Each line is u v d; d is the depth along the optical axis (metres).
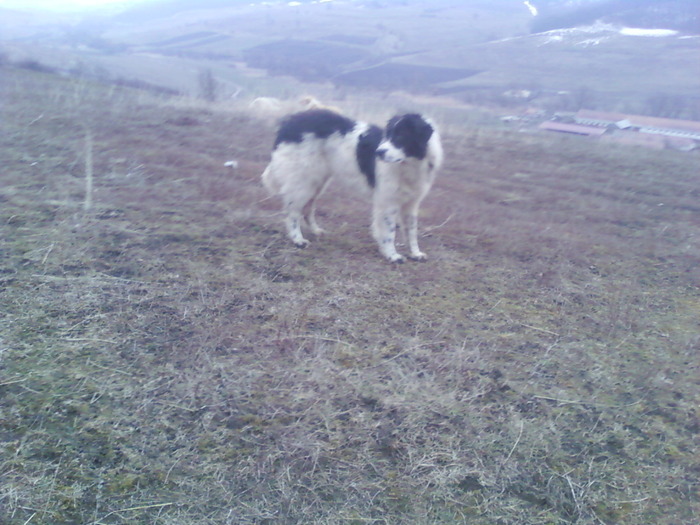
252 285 4.79
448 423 3.38
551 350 4.16
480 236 6.18
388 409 3.47
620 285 5.24
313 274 5.12
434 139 5.27
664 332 4.50
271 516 2.77
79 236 5.35
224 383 3.61
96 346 3.87
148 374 3.64
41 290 4.43
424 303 4.73
